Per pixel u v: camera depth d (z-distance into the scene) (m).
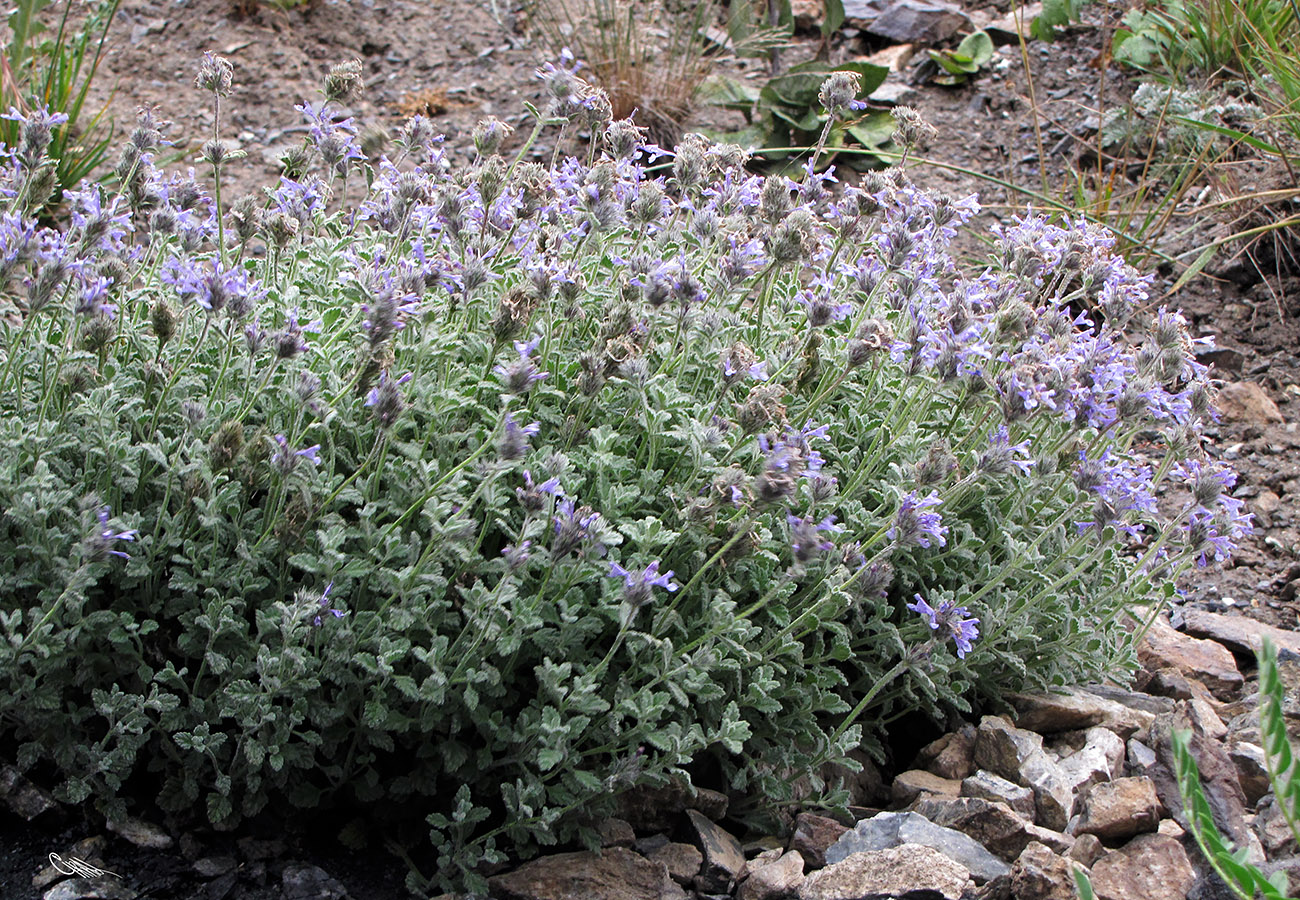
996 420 1.14
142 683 1.05
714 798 1.09
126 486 1.05
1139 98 1.84
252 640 1.03
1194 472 1.16
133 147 1.14
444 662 1.03
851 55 2.09
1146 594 1.26
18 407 1.07
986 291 1.20
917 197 1.20
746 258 1.14
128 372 1.11
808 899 1.02
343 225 1.25
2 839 1.02
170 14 2.03
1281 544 1.38
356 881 1.04
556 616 1.04
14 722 1.04
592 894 1.03
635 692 1.06
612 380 1.12
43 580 1.03
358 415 1.09
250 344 1.05
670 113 1.90
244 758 1.04
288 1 2.04
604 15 2.04
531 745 1.03
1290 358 1.54
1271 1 1.88
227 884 1.03
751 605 1.09
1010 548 1.12
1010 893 1.03
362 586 1.05
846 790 1.09
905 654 1.08
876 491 1.13
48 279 1.02
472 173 1.20
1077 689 1.19
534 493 1.00
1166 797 1.10
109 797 1.03
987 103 1.96
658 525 1.04
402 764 1.08
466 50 2.03
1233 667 1.25
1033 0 2.20
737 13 1.92
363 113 1.86
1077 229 1.21
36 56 1.77
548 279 1.07
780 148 1.81
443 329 1.15
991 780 1.10
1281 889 0.94
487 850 1.03
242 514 1.06
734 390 1.17
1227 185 1.68
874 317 1.17
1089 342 1.13
